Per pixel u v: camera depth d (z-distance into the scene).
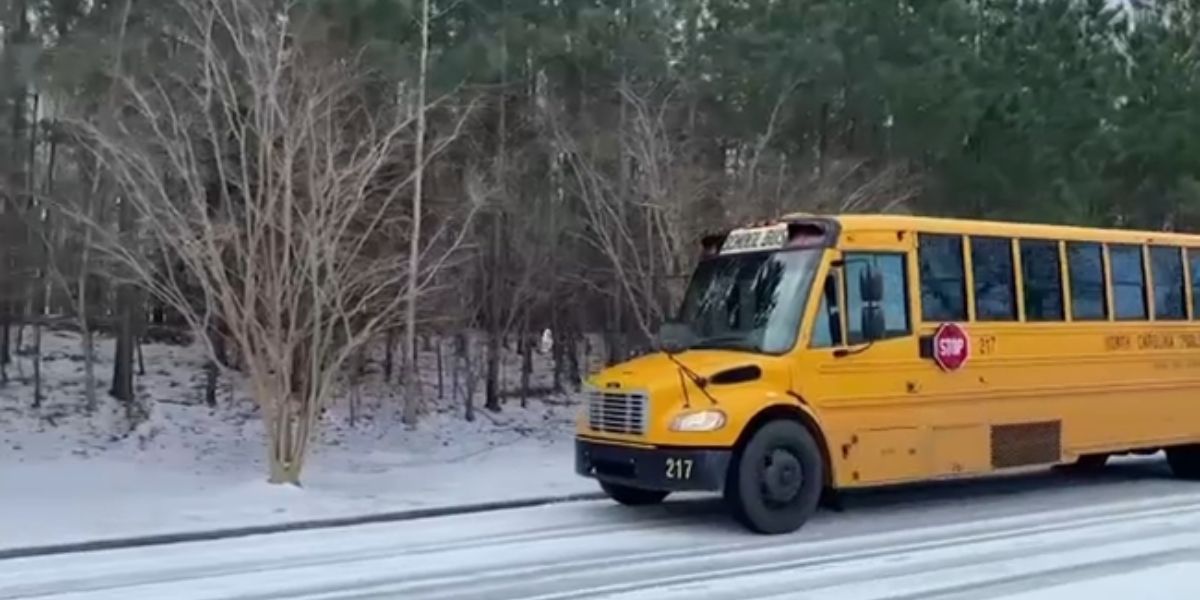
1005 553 10.28
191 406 21.67
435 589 8.91
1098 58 23.56
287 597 8.66
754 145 21.00
